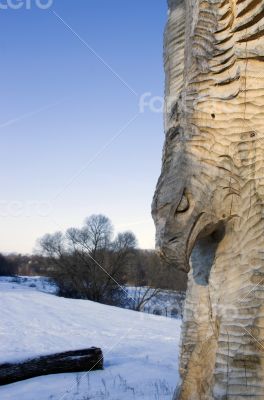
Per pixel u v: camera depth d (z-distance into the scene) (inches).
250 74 118.6
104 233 1862.7
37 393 305.3
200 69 124.7
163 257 121.4
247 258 115.3
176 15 148.7
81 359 378.0
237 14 117.0
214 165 120.3
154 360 450.6
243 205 117.9
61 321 826.8
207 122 122.0
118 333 681.6
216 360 114.5
